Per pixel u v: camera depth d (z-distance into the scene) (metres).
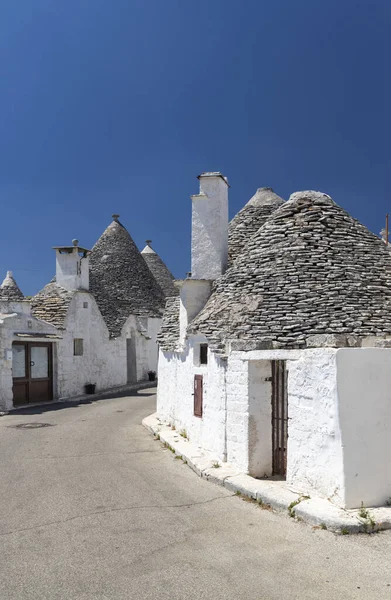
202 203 11.23
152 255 34.78
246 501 6.59
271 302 8.34
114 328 23.05
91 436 11.41
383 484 6.04
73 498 6.84
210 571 4.64
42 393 17.83
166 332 12.49
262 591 4.29
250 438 7.59
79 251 20.77
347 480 5.84
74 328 19.67
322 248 8.98
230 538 5.38
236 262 10.05
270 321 7.93
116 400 18.59
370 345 6.93
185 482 7.55
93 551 5.11
